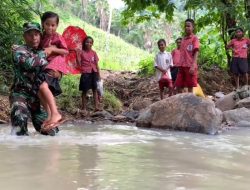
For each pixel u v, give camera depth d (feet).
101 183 8.21
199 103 19.71
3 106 22.97
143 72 46.42
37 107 16.40
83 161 10.51
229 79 39.63
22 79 15.90
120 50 109.29
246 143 15.23
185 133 18.37
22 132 15.83
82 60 27.27
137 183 8.29
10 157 10.93
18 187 7.88
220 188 8.14
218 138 16.75
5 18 30.09
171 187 8.05
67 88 29.73
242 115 22.62
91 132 17.74
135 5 43.65
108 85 38.17
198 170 9.79
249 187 8.32
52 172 9.13
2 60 28.43
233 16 38.55
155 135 17.16
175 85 27.76
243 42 35.73
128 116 25.22
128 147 13.24
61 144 13.53
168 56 30.99
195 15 46.32
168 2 42.70
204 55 43.32
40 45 16.60
